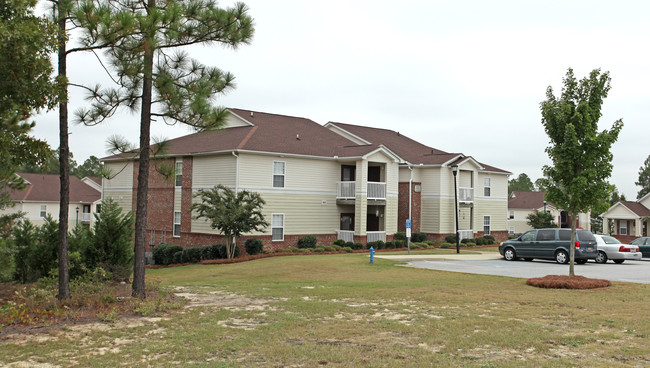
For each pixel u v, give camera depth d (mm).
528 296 13555
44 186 52938
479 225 42312
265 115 36500
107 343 8820
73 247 16141
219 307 12250
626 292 14250
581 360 7672
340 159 32438
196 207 26703
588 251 24000
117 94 12906
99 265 15883
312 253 28734
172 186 32031
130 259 16938
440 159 37688
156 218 32969
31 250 15914
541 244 24984
